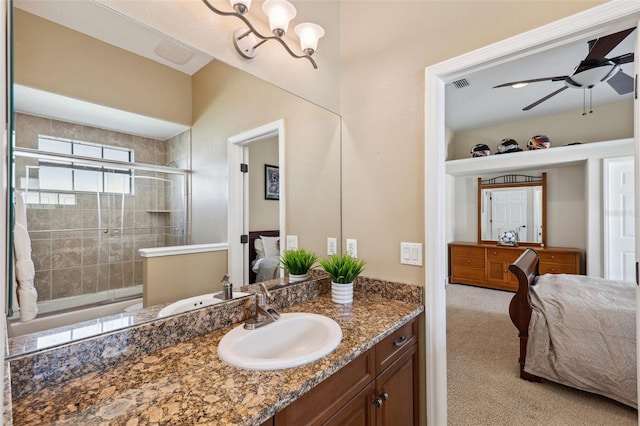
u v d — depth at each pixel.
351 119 1.85
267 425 0.78
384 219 1.69
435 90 1.50
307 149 1.73
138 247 1.10
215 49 1.29
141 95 1.11
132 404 0.75
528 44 1.25
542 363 2.20
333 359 0.98
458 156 5.52
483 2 1.38
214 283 1.33
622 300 2.19
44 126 0.89
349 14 1.88
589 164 4.00
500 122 4.96
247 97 1.45
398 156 1.64
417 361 1.54
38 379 0.82
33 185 0.86
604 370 1.96
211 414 0.71
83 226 0.96
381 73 1.71
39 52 0.89
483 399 2.08
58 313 0.89
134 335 1.00
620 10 1.07
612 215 3.85
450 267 5.43
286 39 1.59
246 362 0.92
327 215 1.82
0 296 0.43
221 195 1.36
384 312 1.43
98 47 1.01
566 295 2.33
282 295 1.53
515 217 5.06
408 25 1.62
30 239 0.85
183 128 1.24
